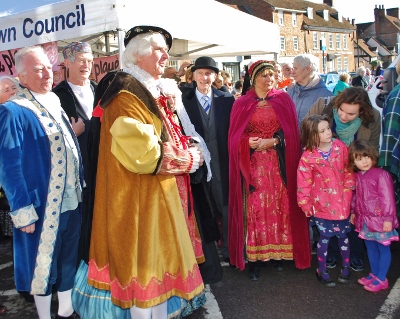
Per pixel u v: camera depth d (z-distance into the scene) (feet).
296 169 11.42
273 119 11.54
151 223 7.69
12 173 8.21
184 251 7.95
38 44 15.48
